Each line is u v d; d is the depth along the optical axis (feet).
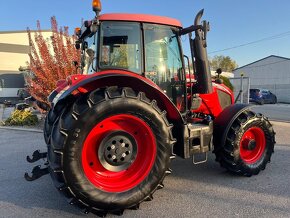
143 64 12.75
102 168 11.07
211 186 13.39
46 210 11.36
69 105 10.92
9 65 90.94
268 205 11.35
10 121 33.55
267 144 15.23
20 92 62.39
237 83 71.56
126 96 10.62
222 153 14.29
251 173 14.42
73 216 10.85
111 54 12.28
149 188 11.05
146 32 12.94
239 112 14.17
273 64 115.85
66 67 29.53
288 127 30.40
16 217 10.80
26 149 21.44
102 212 10.48
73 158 9.92
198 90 14.78
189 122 14.55
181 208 11.22
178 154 12.80
